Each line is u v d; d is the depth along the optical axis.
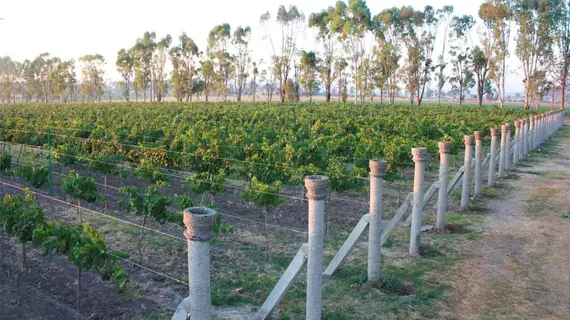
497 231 10.01
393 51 72.56
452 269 7.82
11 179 14.89
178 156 14.68
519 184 15.29
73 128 21.69
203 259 4.20
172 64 96.00
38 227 6.26
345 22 69.31
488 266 7.99
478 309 6.43
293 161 13.14
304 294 6.74
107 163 13.29
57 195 12.79
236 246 8.81
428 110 48.31
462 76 78.19
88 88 106.31
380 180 6.81
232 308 6.36
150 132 20.38
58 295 6.54
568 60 63.69
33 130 22.78
